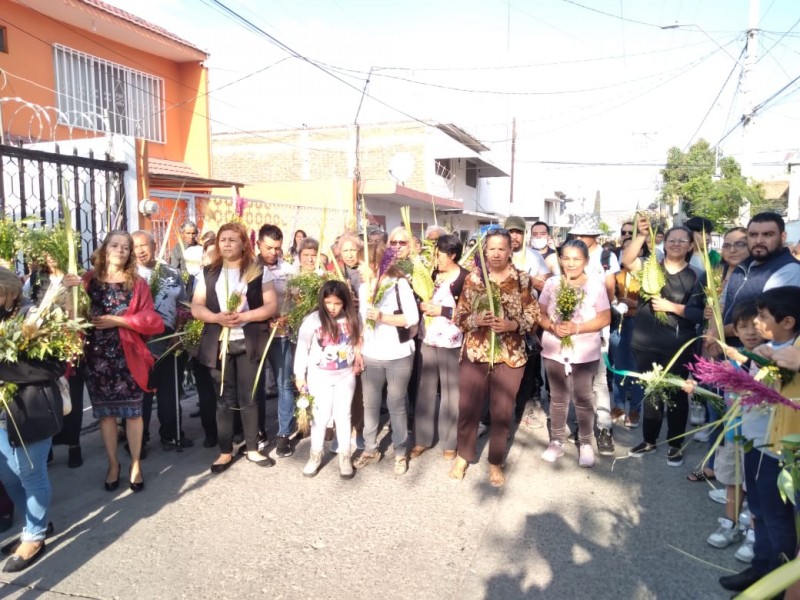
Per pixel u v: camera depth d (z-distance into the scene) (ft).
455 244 16.28
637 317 16.55
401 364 15.48
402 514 13.52
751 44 48.70
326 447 17.88
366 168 75.05
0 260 13.35
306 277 16.99
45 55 36.24
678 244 15.94
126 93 41.88
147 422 16.92
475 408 14.99
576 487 14.93
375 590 10.62
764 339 9.70
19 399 11.08
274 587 10.73
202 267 16.08
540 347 18.98
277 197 50.19
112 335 14.20
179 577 11.05
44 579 10.99
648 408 16.51
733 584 10.45
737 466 8.43
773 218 13.50
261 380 17.57
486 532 12.69
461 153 73.36
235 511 13.67
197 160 46.96
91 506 13.92
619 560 11.58
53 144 21.42
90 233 20.80
